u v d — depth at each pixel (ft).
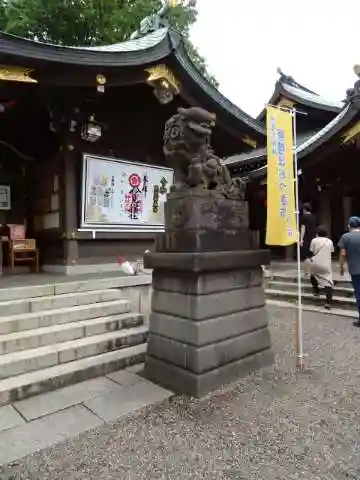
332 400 10.95
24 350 12.94
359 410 10.30
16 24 41.63
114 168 24.11
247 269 13.32
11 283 17.62
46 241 24.27
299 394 11.37
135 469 7.82
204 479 7.47
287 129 14.26
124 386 12.09
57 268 22.84
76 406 10.64
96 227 23.21
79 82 18.56
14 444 8.71
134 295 20.33
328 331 18.81
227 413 10.19
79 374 12.39
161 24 24.23
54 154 23.68
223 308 12.21
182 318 11.85
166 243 12.72
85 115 22.77
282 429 9.32
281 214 13.70
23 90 18.72
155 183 26.50
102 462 8.05
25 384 11.12
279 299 27.91
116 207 24.27
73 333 14.33
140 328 16.11
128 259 25.21
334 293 25.27
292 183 14.21
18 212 25.91
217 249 12.21
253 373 13.07
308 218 29.37
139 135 26.04
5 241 23.67
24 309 14.93
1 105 20.16
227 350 12.24
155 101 24.52
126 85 20.33
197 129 12.27
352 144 37.14
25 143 25.08
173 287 12.19
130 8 44.14
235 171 46.73
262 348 13.73
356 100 32.17
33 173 25.49
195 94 23.21
